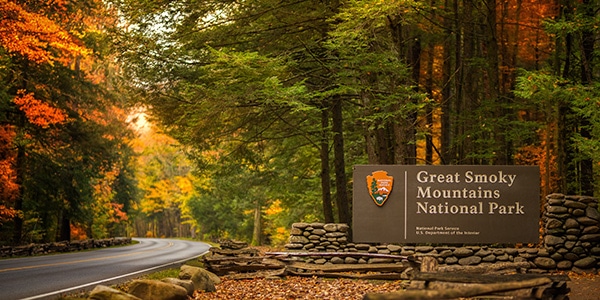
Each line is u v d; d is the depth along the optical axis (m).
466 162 25.06
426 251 16.27
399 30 20.11
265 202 50.25
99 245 40.66
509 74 26.58
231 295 12.37
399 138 19.47
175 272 16.78
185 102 21.78
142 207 92.69
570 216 16.25
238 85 18.56
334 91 18.92
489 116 23.58
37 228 38.66
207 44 20.55
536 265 16.02
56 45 26.38
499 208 16.42
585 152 16.86
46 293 12.02
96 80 41.09
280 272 15.28
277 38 21.34
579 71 21.58
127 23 20.88
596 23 17.38
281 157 28.09
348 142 28.58
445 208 16.45
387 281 14.66
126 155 47.94
